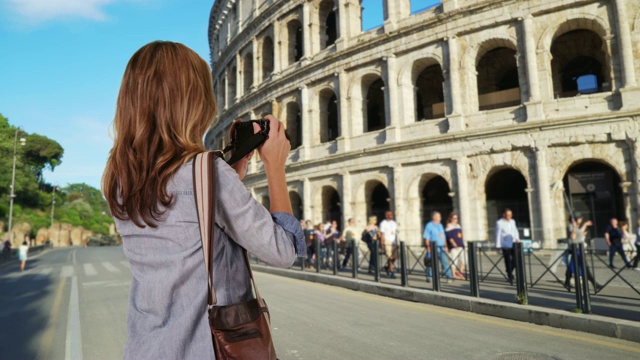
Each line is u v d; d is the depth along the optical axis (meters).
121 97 1.54
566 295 10.55
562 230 21.03
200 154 1.42
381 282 13.63
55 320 10.11
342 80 30.36
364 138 28.75
